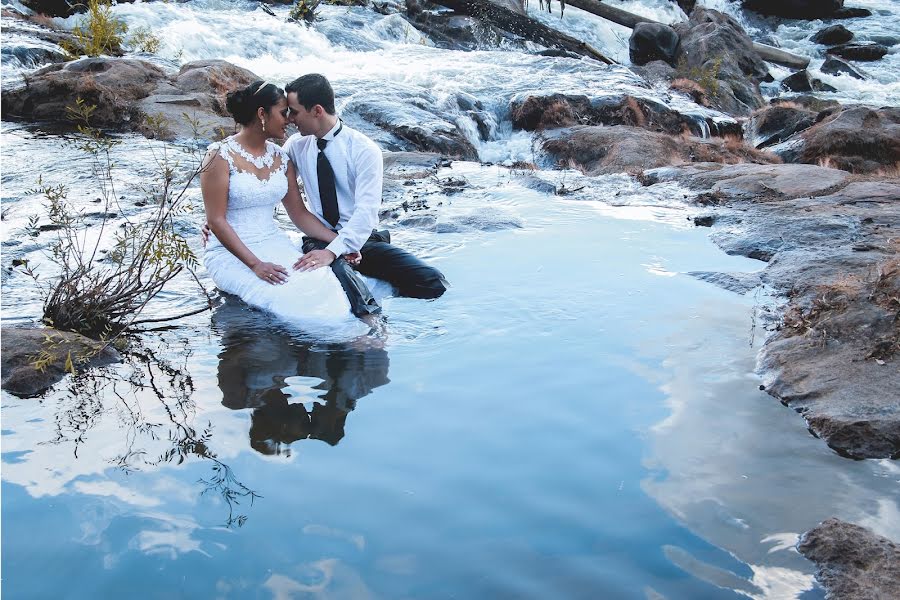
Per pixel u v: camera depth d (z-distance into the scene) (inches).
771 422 148.0
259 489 124.6
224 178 197.6
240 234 204.1
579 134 468.4
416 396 154.9
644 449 137.5
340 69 624.1
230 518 117.4
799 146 478.6
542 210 292.0
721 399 156.0
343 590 103.3
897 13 1073.5
